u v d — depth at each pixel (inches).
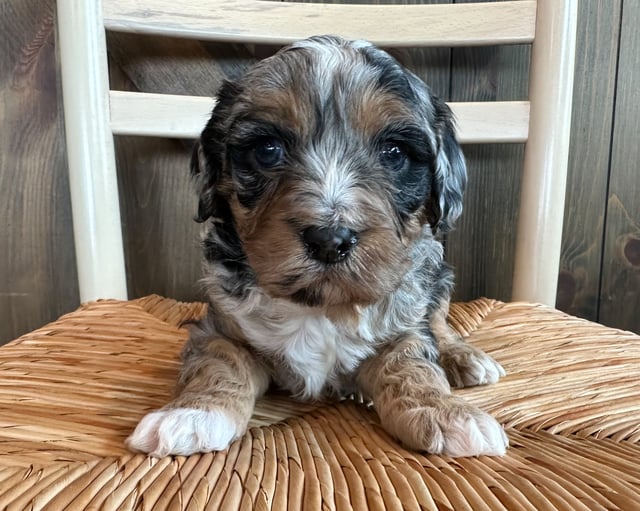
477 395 9.8
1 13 16.2
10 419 8.2
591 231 18.5
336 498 6.1
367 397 10.8
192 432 7.6
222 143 10.7
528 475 6.8
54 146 17.1
